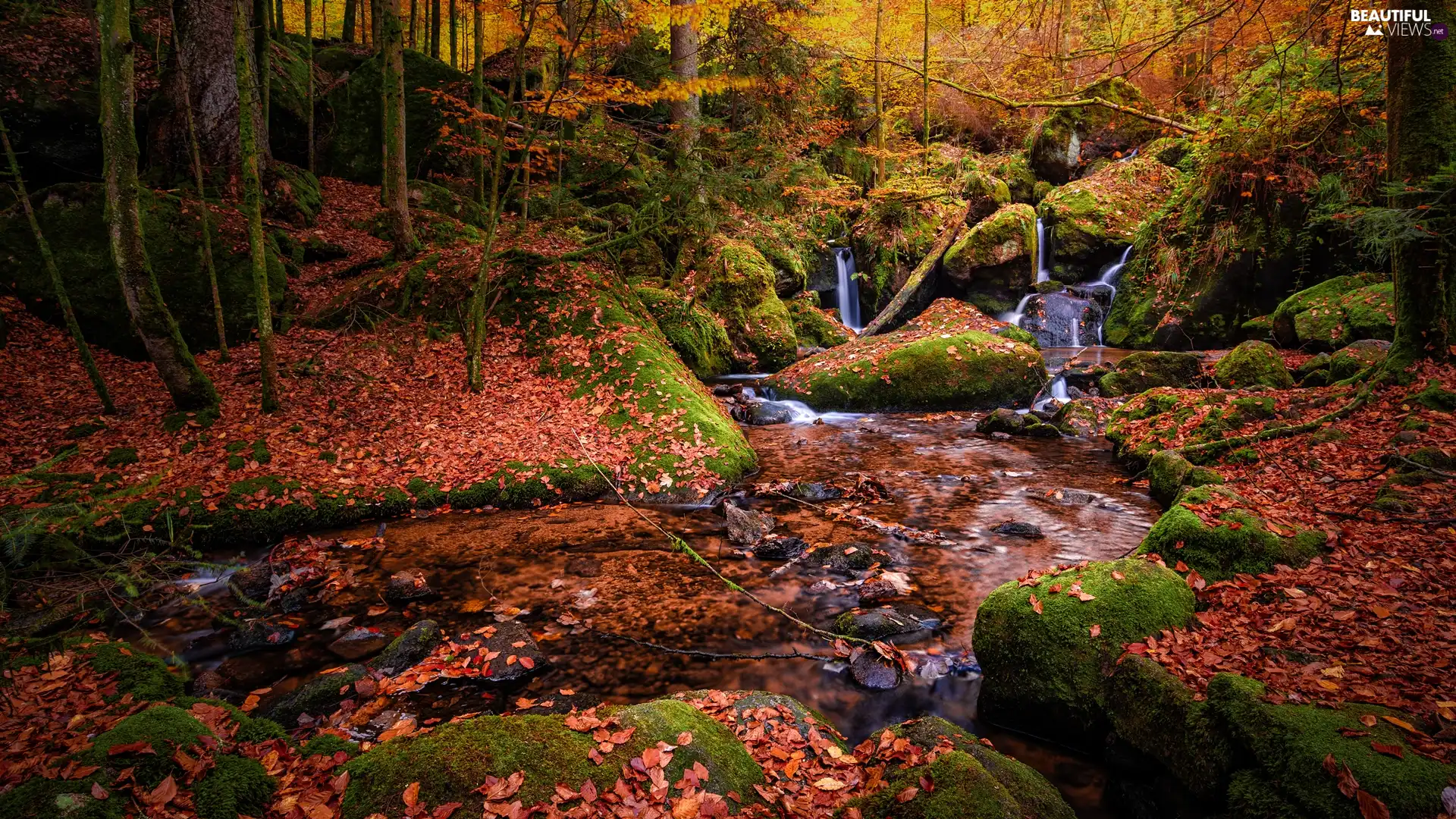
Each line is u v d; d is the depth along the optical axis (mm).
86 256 9391
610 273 12250
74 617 4750
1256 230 13648
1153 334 14867
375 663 4340
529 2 9062
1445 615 3643
